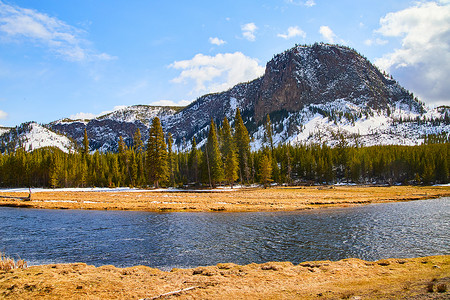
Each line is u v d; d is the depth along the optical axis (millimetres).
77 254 19594
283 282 12836
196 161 94875
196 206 43688
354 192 71062
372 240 23406
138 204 46219
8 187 105500
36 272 14203
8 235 25328
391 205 47688
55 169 101438
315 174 116062
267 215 37250
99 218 34594
